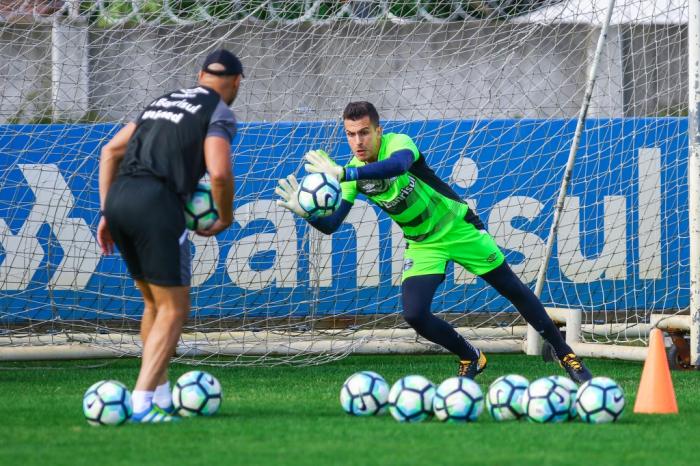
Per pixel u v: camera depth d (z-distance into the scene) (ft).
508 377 57.21
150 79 95.35
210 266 94.89
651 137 99.45
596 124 99.19
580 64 102.27
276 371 90.48
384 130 97.55
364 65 98.94
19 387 77.97
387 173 66.23
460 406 54.60
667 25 99.45
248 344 91.50
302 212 67.36
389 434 50.57
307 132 96.78
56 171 92.38
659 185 99.66
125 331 94.07
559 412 55.01
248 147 95.66
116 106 94.48
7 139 91.45
